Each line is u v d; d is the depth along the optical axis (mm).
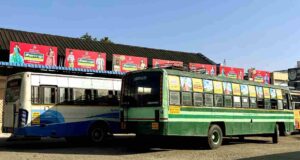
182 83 16188
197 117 16656
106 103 19375
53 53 24219
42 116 16922
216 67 33594
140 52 34812
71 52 25078
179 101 15906
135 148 17531
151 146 17984
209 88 17547
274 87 22000
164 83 15391
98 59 26156
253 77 36875
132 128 15984
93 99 18875
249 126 19688
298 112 29391
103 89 19312
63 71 24859
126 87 16484
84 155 14805
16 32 29156
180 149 17344
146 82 15859
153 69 15773
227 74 34312
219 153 15883
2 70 24438
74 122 18031
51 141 21516
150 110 15492
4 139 21891
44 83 17141
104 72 26266
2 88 24656
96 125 19016
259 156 15047
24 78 16672
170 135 15320
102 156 14531
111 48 33312
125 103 16344
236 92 19141
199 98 16922
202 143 17594
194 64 32094
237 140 23562
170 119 15352
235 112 18859
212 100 17625
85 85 18641
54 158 13812
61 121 17562
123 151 16359
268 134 21219
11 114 17141
